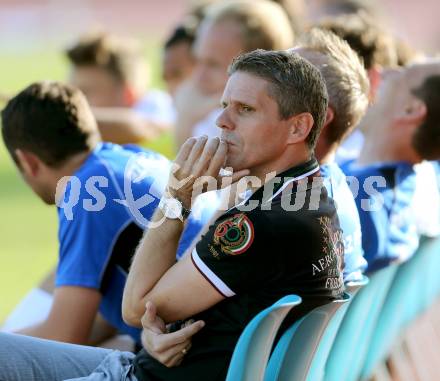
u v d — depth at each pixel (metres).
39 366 9.16
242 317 8.29
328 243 8.43
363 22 13.92
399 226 11.34
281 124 8.48
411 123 11.94
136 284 8.62
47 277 12.77
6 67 93.06
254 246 8.12
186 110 18.66
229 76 8.78
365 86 10.42
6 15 131.12
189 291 8.31
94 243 10.50
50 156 11.01
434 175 12.61
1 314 21.06
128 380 8.77
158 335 8.38
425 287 14.23
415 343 15.84
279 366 8.51
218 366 8.35
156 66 77.06
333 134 10.14
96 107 20.14
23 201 36.00
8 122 11.10
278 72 8.45
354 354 10.91
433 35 95.62
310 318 8.44
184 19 22.41
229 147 8.58
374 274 10.59
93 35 20.38
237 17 16.41
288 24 16.69
